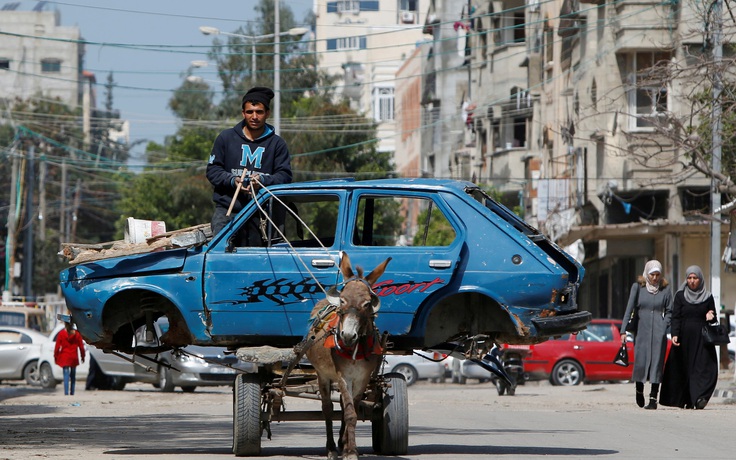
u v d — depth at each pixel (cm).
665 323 2316
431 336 1410
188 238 1376
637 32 4256
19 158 8481
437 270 1353
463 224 1366
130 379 3650
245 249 1378
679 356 2314
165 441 1639
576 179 4675
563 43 5259
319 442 1609
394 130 11519
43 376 3862
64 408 2581
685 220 4262
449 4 8462
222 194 1462
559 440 1580
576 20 4850
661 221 4203
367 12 13012
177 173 6981
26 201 9444
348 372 1197
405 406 1352
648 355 2314
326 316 1231
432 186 1382
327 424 1277
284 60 7850
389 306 1352
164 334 1456
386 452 1366
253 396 1345
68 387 3241
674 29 4219
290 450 1453
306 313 1359
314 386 1352
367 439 1675
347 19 12962
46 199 10438
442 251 1359
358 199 1387
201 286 1372
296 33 4903
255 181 1412
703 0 3309
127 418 2202
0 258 9969
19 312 5009
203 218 6975
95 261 1395
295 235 1572
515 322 1352
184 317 1373
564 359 3741
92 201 11131
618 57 4356
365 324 1173
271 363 1279
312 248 1373
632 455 1362
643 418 2047
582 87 4759
